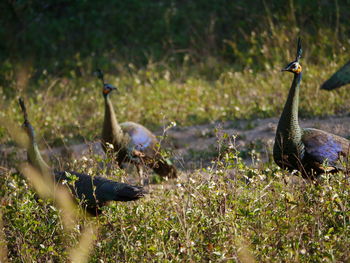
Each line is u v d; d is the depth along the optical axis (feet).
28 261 60.34
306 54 145.79
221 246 56.24
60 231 64.39
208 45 170.71
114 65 170.71
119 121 124.98
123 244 58.59
